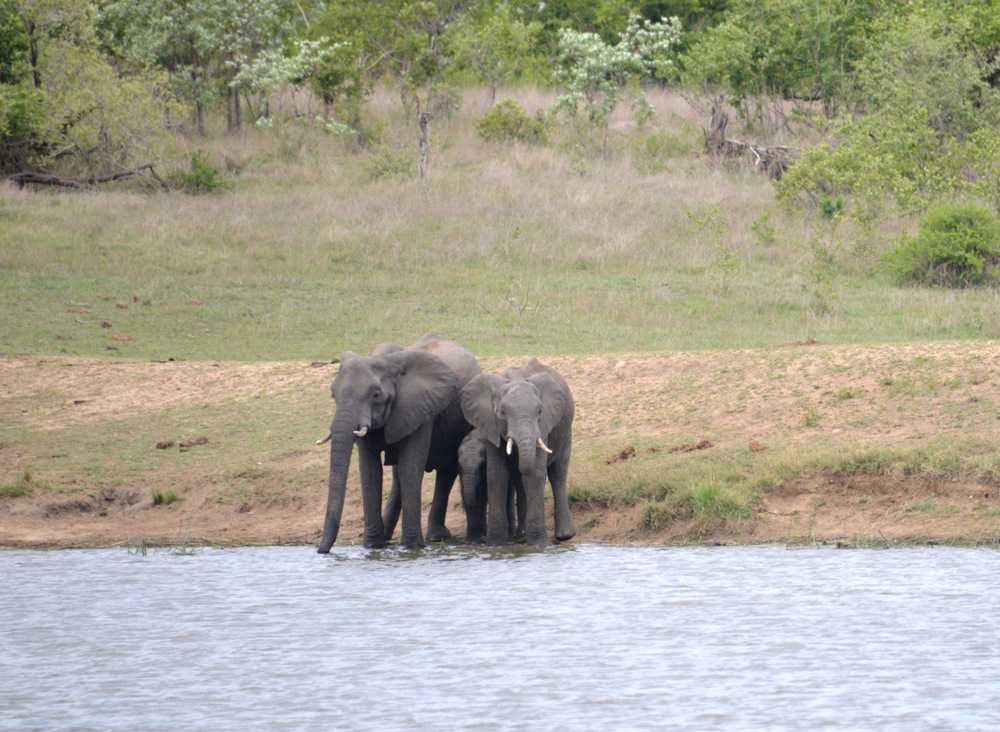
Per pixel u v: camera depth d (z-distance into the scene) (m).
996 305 22.62
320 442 11.92
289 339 22.44
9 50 36.16
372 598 9.54
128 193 34.59
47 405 18.00
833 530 11.97
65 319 23.41
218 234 30.16
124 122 36.34
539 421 11.88
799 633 8.14
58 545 12.77
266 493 14.44
